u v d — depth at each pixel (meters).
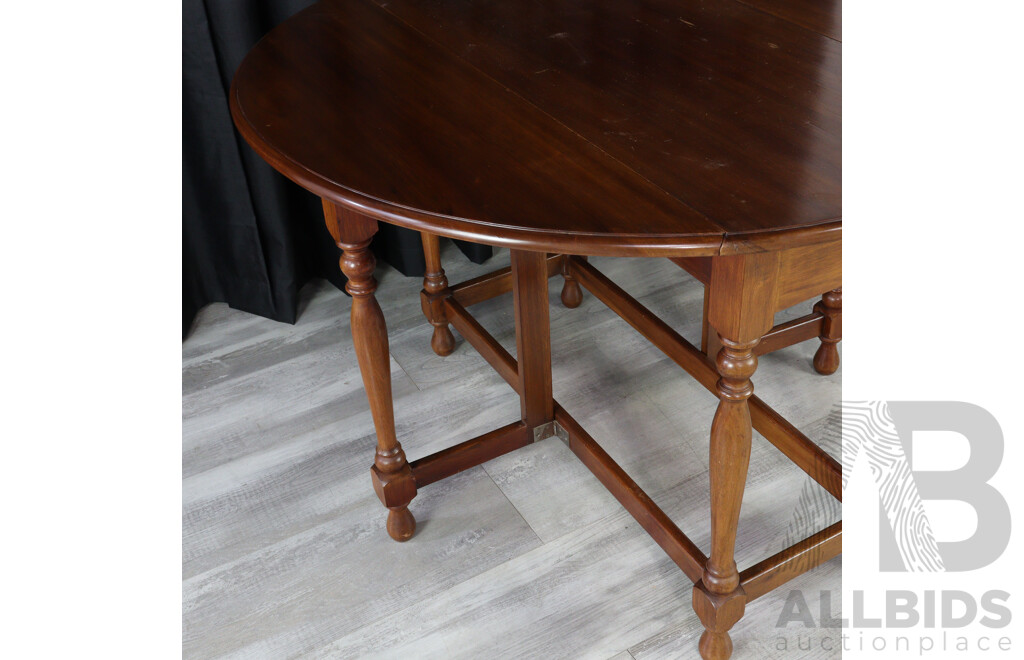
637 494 1.76
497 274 2.37
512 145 1.32
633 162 1.26
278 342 2.53
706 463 2.01
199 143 2.37
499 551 1.85
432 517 1.94
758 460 2.01
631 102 1.42
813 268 1.26
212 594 1.81
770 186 1.19
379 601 1.77
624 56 1.58
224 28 2.22
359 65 1.59
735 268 1.19
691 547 1.63
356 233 1.51
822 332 2.18
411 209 1.19
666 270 2.67
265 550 1.89
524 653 1.65
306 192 2.56
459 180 1.24
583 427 2.13
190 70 2.26
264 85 1.54
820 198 1.16
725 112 1.38
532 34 1.68
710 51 1.58
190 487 2.06
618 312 2.30
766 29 1.66
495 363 2.16
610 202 1.17
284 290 2.55
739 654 1.62
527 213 1.16
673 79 1.49
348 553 1.88
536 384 1.92
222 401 2.31
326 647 1.69
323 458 2.12
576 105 1.42
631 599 1.74
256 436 2.19
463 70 1.55
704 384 2.12
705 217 1.13
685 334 2.41
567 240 1.12
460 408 2.23
